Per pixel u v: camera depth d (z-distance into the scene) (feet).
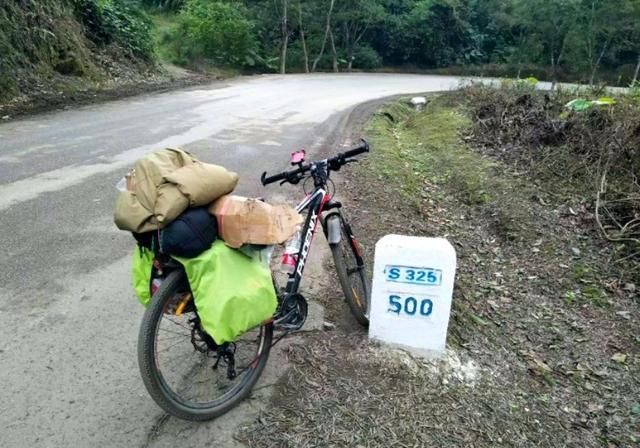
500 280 16.25
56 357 9.50
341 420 8.62
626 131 23.00
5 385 8.68
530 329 13.57
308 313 11.67
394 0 102.37
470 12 106.93
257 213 7.65
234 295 7.32
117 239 14.64
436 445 8.51
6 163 20.80
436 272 10.17
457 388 10.09
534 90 39.06
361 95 52.70
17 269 12.50
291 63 85.76
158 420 8.23
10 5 36.55
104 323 10.68
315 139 29.68
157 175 7.23
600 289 15.97
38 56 38.29
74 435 7.82
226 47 73.67
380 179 23.21
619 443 9.83
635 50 90.53
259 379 9.32
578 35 89.40
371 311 10.64
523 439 9.28
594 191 21.59
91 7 47.80
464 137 31.37
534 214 20.61
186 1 80.02
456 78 85.61
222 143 26.91
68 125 28.76
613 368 12.31
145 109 35.63
